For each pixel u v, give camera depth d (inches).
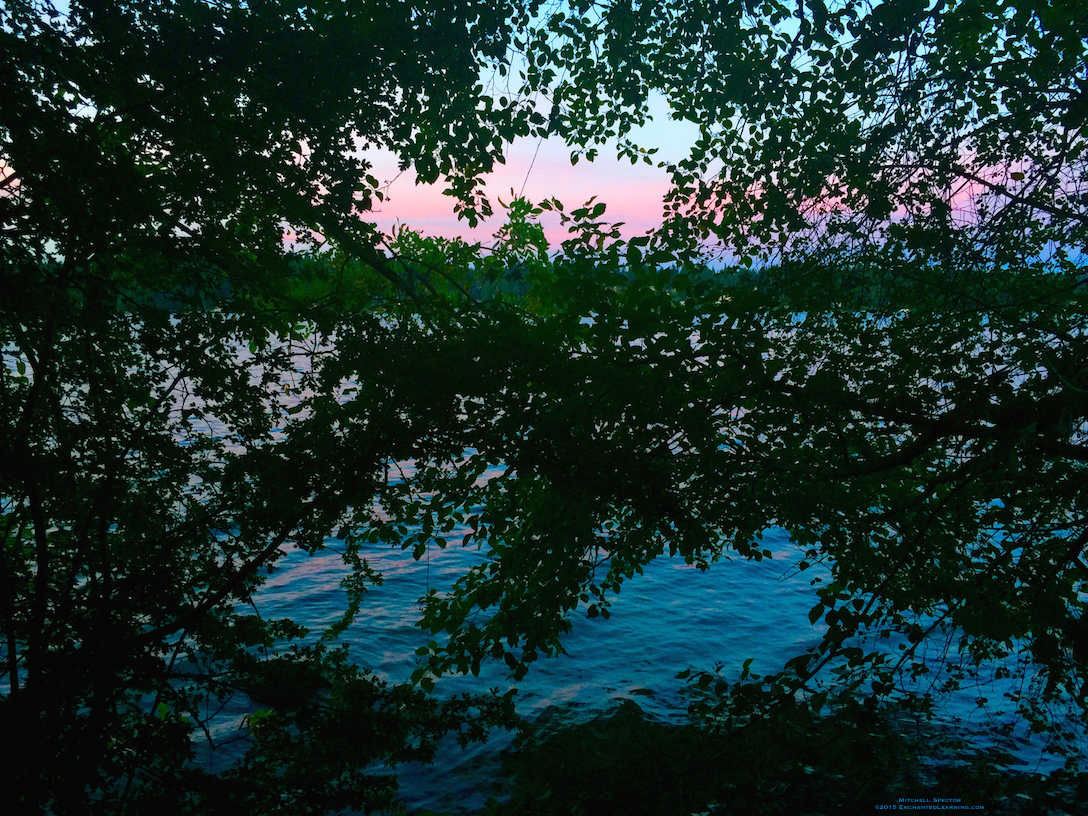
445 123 212.8
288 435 162.2
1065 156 167.5
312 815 168.6
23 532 181.6
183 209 149.0
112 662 153.4
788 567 629.9
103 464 162.9
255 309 161.5
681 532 198.5
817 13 187.6
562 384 155.6
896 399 169.3
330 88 158.2
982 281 187.9
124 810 154.4
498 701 198.2
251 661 179.5
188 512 175.3
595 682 402.3
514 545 229.6
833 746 172.7
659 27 235.1
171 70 137.0
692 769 177.8
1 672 155.0
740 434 191.9
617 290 157.2
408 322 174.4
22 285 126.9
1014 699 280.8
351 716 175.3
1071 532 188.7
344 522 185.3
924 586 191.2
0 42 119.2
